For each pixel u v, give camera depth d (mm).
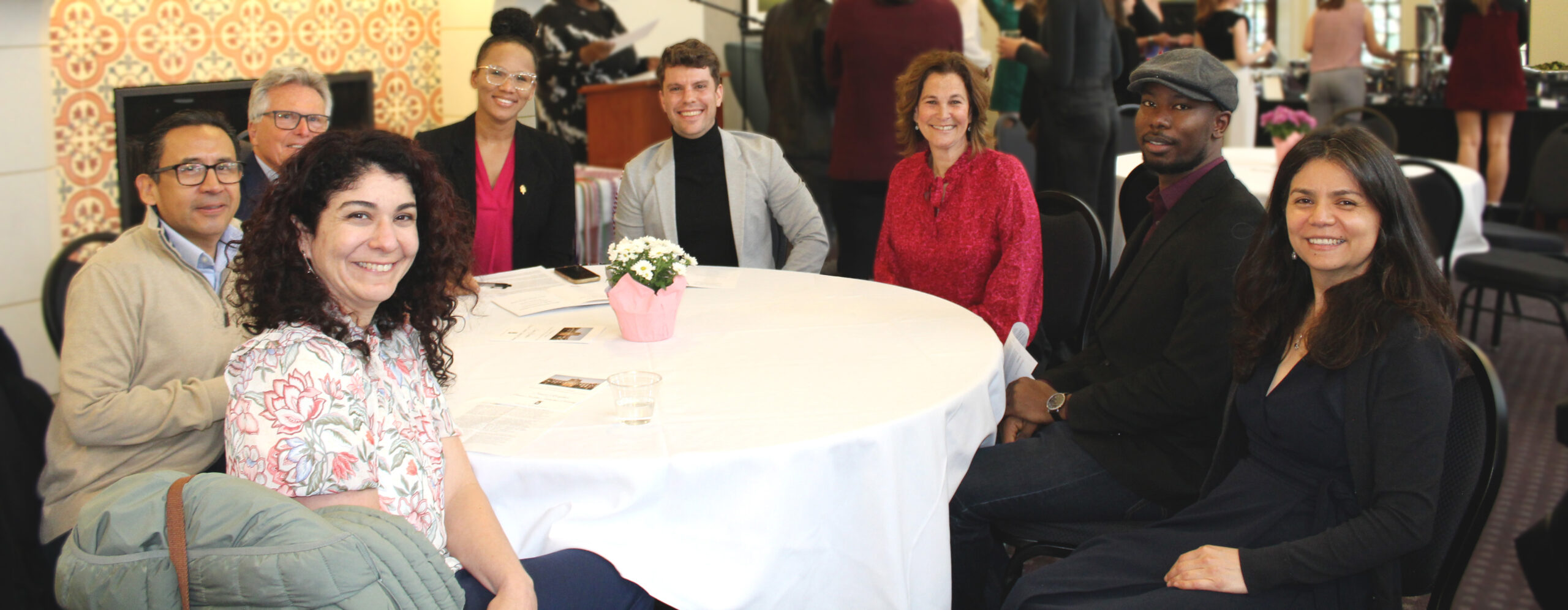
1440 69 7324
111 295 1770
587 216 4527
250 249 1304
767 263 3098
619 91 5289
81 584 1120
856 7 4102
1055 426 2121
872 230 4363
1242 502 1650
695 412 1613
